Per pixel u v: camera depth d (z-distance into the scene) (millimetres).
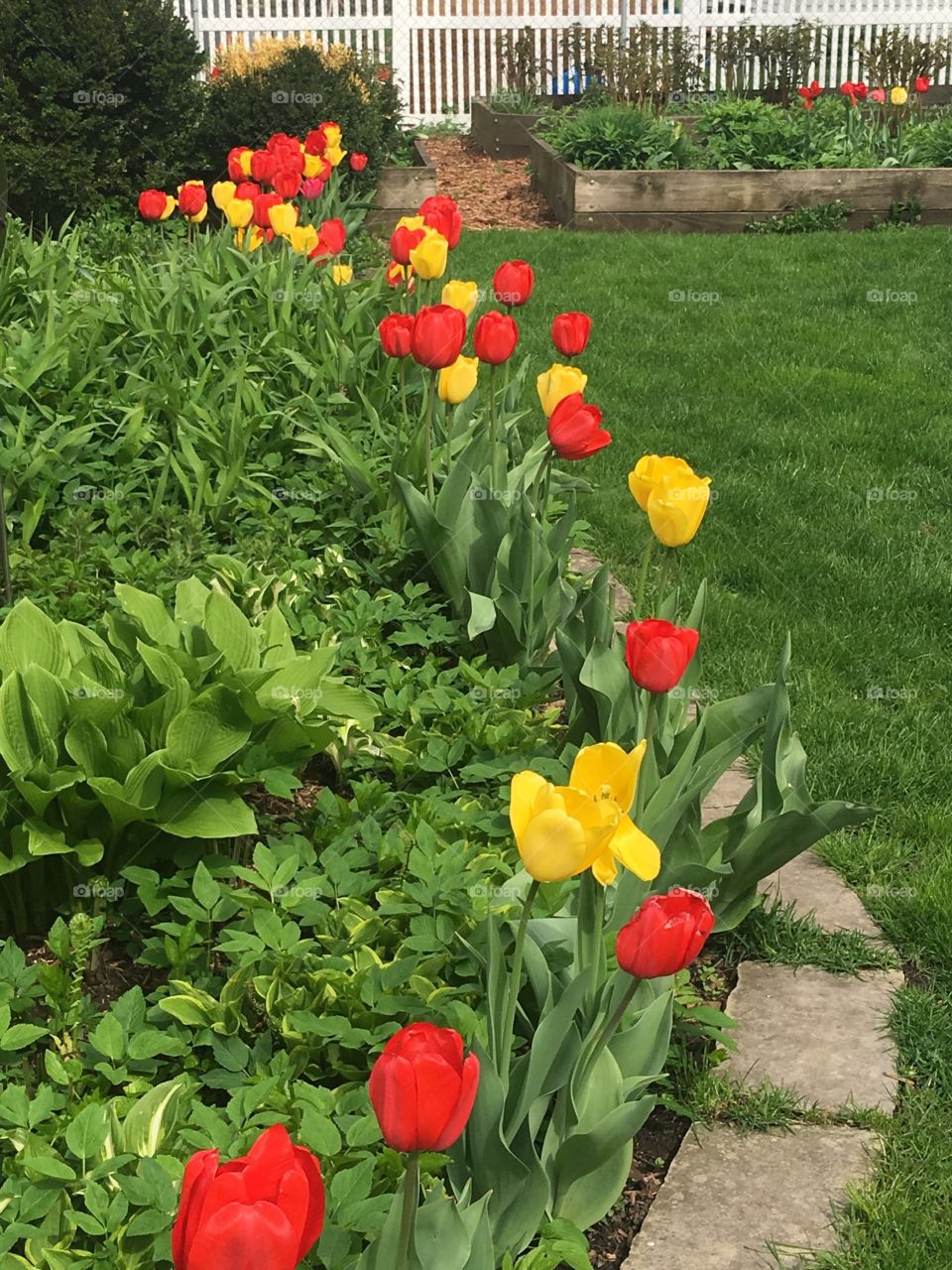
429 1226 1913
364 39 17828
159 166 10836
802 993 3094
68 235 9391
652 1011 2521
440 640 4270
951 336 8727
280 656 3539
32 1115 2264
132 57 10586
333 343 6199
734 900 3211
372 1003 2627
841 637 4781
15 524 4953
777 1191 2545
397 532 4871
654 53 16281
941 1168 2592
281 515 5145
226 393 5887
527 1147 2277
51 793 2928
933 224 12766
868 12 18297
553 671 4180
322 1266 2121
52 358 5629
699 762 3213
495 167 15570
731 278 10328
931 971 3188
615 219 12641
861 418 7172
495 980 2270
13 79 10359
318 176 8586
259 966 2795
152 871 2994
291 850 3150
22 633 3211
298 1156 1356
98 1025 2547
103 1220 2082
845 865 3559
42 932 3158
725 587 5223
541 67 18000
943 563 5375
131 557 4594
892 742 4113
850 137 14086
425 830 3070
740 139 13500
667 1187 2557
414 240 5738
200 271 6953
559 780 3422
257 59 13352
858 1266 2363
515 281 4621
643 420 7125
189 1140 2215
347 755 3752
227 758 3170
